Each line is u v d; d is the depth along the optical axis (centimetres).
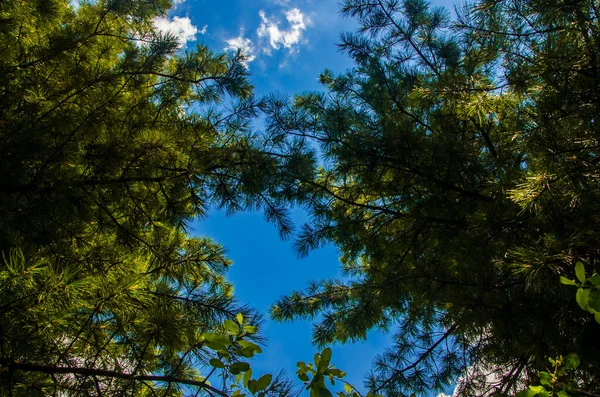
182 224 429
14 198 315
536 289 248
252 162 457
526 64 271
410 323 562
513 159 367
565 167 233
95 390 254
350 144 471
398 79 515
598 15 230
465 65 347
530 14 260
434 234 466
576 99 245
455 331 447
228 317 348
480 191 425
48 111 339
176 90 471
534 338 289
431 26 498
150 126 418
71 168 357
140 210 407
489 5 280
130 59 433
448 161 429
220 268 422
